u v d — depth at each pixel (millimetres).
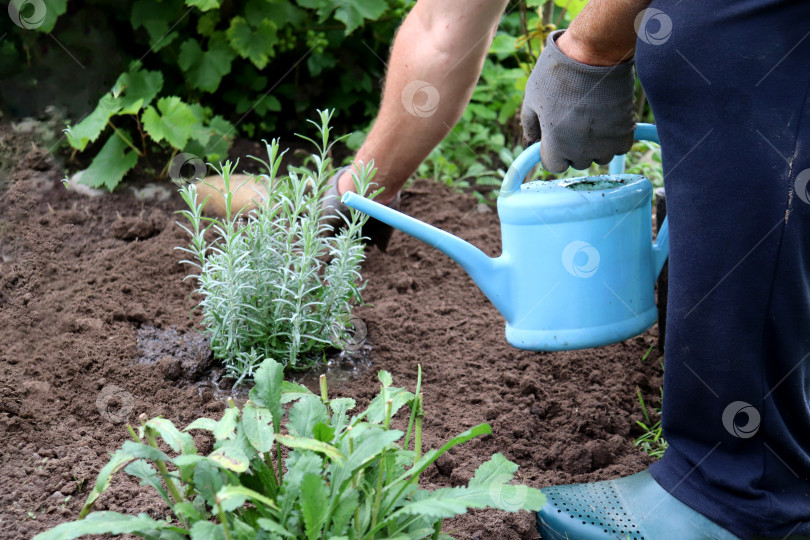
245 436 1282
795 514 1422
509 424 1880
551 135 1610
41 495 1551
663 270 2070
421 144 2053
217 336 1958
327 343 2074
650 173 3107
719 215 1324
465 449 1788
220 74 3254
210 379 2004
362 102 3814
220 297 1895
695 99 1313
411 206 3047
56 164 2979
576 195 1556
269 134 3555
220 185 2852
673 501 1501
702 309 1381
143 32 3318
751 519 1418
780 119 1267
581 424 1887
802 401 1439
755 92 1266
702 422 1470
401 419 1887
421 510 1150
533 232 1571
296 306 1926
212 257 1966
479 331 2283
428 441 1778
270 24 3295
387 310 2354
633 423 1941
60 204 2785
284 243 1984
